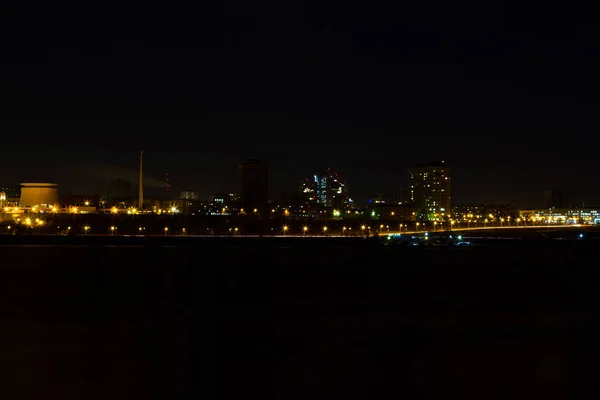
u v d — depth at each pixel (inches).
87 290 1775.3
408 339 1211.9
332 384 932.6
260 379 933.8
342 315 1470.2
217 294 1737.2
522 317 1451.8
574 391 889.5
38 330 1258.6
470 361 1056.8
